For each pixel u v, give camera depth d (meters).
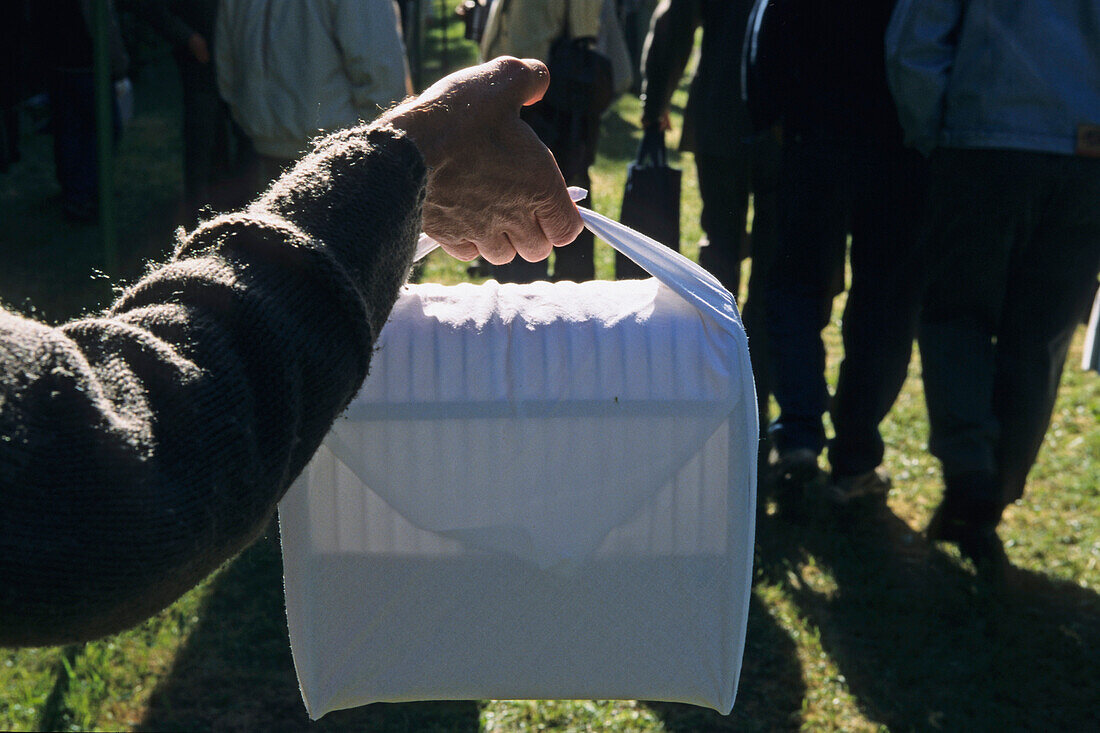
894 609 3.16
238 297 0.58
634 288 1.07
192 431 0.55
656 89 4.29
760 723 2.70
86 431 0.51
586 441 1.00
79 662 2.81
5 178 8.29
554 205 0.88
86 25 6.81
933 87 3.04
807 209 3.38
